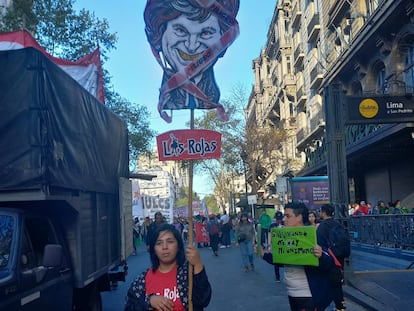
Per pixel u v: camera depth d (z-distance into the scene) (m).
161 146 4.74
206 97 5.09
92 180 7.56
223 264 18.03
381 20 20.81
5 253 5.05
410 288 9.94
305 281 5.01
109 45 20.48
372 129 21.27
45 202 6.37
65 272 6.22
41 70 5.92
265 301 10.30
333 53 30.66
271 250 5.40
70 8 19.19
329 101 12.01
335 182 11.69
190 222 4.36
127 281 14.31
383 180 26.25
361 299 9.22
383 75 24.06
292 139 45.50
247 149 40.09
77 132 7.07
